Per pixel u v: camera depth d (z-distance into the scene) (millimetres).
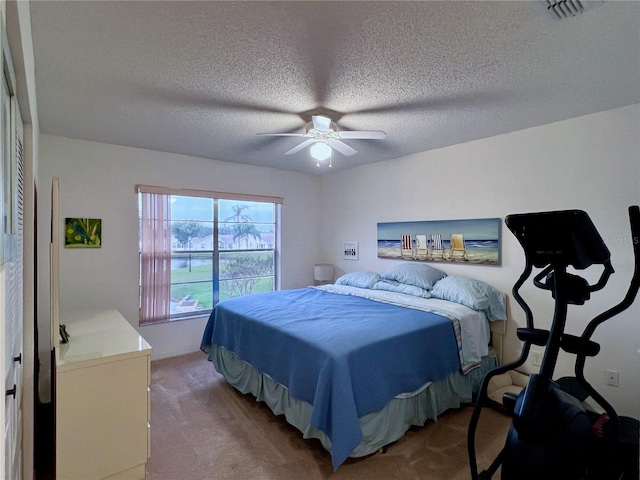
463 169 3418
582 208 2650
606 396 2514
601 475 1337
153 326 3725
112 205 3443
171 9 1415
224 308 3160
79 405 1756
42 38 1606
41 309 3004
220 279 4285
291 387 2219
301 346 2186
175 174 3824
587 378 2604
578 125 2670
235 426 2424
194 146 3516
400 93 2225
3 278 711
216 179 4137
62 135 3143
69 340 2102
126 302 3533
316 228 5141
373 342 2127
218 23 1509
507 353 3059
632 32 1566
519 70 1932
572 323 2664
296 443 2227
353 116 2643
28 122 1646
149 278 3660
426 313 2736
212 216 4211
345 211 4750
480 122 2799
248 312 2898
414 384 2264
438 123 2816
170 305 3852
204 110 2520
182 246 3977
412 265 3738
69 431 1730
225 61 1830
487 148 3230
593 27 1534
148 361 1959
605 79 2039
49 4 1369
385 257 4199
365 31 1568
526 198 2967
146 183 3637
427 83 2086
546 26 1529
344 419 1853
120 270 3492
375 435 2059
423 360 2350
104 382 1823
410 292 3434
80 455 1755
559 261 1436
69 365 1730
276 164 4402
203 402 2783
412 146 3543
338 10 1425
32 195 1698
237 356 2873
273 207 4805
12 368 1065
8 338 958
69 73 1953
